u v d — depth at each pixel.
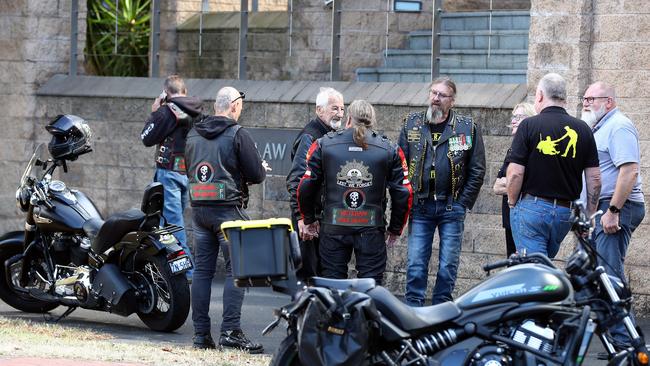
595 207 16.12
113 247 18.33
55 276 19.16
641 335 12.58
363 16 26.39
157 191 18.12
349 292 11.91
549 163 15.79
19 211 26.25
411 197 16.20
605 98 16.73
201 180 16.86
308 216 16.41
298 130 23.42
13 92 26.16
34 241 19.45
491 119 21.31
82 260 19.08
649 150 20.00
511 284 12.28
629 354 12.45
